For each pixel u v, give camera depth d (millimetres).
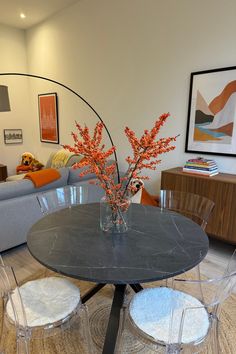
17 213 2533
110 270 1138
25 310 1269
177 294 1312
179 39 2924
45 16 4379
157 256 1248
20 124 5332
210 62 2734
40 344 1580
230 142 2725
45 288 1415
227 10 2518
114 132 3891
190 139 3031
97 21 3709
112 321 1517
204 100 2834
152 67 3236
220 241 2857
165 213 1799
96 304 1931
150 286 2062
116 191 1427
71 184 3012
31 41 4949
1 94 3910
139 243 1374
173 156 3240
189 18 2797
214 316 1232
